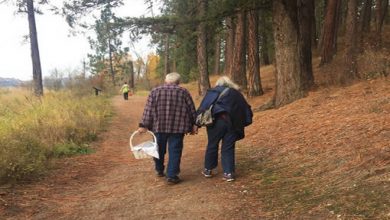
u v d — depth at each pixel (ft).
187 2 50.44
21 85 85.30
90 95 94.12
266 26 82.02
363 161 19.16
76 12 49.08
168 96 22.20
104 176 25.26
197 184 21.81
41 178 23.54
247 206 17.85
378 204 15.16
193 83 145.79
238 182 21.35
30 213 18.01
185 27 49.44
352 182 17.57
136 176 24.75
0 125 33.22
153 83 209.77
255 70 64.59
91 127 42.73
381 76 41.22
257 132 32.76
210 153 22.54
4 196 19.62
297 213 16.20
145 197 20.27
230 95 21.90
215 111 21.67
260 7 45.98
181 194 20.35
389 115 25.45
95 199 20.24
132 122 56.54
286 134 28.96
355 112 28.99
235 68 71.31
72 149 32.73
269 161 24.04
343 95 37.37
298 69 43.32
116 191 21.61
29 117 39.58
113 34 49.47
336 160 20.59
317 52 101.19
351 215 14.97
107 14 49.21
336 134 24.76
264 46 117.80
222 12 45.98
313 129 27.84
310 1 50.21
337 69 54.13
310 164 21.45
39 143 29.78
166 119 22.11
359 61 46.47
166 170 23.71
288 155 24.00
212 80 126.62
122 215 17.89
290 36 43.19
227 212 17.40
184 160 27.81
